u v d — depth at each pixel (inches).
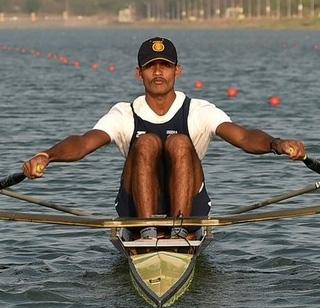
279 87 2377.0
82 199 951.0
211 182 1035.3
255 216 656.4
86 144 665.0
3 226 841.5
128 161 684.7
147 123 688.4
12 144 1301.7
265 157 1186.0
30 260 733.3
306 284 662.5
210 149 1245.7
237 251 756.0
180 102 690.2
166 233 679.1
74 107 1814.7
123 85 2484.0
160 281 609.3
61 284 664.4
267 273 692.7
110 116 687.1
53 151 637.9
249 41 7288.4
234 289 649.0
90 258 736.3
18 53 5108.3
